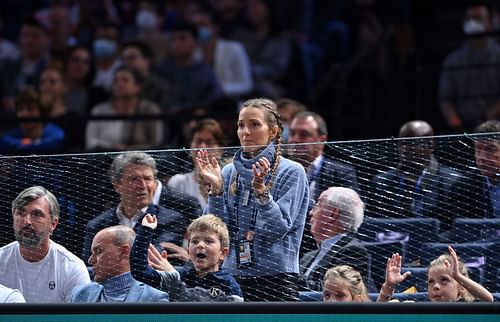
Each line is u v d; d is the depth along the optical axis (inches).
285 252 552.7
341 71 1159.0
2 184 568.4
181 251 561.0
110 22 1338.6
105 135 1100.5
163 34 1382.9
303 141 771.4
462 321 485.4
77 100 1228.5
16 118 997.2
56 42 1398.9
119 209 565.6
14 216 558.6
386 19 1306.6
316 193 561.3
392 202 553.0
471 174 550.9
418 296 539.8
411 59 1190.9
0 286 545.6
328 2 1400.1
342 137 1111.0
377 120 1204.5
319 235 552.1
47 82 1161.4
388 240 549.3
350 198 550.3
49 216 558.6
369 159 560.1
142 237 549.3
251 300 549.3
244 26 1381.6
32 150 981.8
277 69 1325.0
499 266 546.6
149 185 565.6
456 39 1154.0
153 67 1246.3
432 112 1189.7
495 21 1280.8
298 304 495.2
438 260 537.3
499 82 1144.2
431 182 553.0
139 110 1120.2
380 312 490.0
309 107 1107.9
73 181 567.8
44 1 1507.1
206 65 1244.5
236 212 560.1
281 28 1369.3
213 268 546.6
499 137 547.5
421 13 1396.4
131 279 544.4
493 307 484.4
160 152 573.0
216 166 568.7
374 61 1222.3
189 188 568.4
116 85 1117.1
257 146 566.9
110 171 566.9
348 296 531.8
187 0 1414.9
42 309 506.6
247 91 1291.8
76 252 562.9
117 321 503.8
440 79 1173.1
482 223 548.1
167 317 501.4
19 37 1464.1
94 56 1277.1
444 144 554.6
